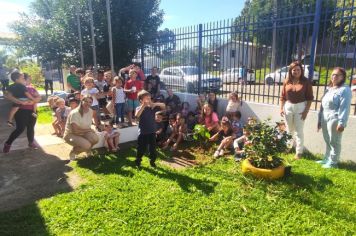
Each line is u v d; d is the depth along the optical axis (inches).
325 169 193.9
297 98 209.9
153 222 138.0
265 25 262.5
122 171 199.5
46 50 555.2
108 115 325.4
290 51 247.1
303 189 167.0
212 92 308.5
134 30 501.7
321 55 225.9
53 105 313.4
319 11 219.8
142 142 202.5
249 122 200.1
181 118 260.4
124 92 306.2
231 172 193.8
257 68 275.0
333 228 131.4
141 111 198.4
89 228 133.7
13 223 138.9
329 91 194.4
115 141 246.4
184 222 137.6
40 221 140.3
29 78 265.0
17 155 237.1
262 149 182.9
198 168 203.9
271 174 176.7
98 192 167.0
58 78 753.0
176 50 372.5
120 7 489.1
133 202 155.9
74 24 510.9
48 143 268.2
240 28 284.4
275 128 190.5
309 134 229.3
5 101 553.0
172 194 163.5
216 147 247.3
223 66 309.7
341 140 208.8
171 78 388.2
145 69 454.3
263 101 269.6
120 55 513.3
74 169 206.5
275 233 128.6
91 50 516.1
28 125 247.6
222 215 142.8
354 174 184.4
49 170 205.3
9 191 174.1
